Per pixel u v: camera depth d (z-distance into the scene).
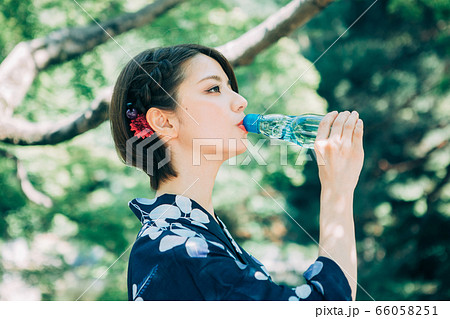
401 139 7.94
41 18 4.65
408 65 7.75
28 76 3.39
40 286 5.65
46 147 5.11
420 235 7.71
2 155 4.74
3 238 5.58
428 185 7.76
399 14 7.14
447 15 5.51
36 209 5.34
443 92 7.63
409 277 7.64
